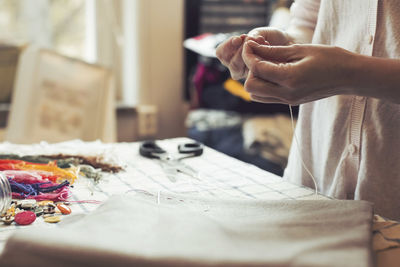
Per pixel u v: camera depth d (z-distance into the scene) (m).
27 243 0.37
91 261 0.36
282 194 0.66
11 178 0.64
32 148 0.86
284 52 0.52
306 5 0.82
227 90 1.82
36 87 1.41
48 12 1.94
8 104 1.80
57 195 0.62
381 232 0.49
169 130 2.21
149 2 2.00
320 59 0.48
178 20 2.09
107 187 0.68
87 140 1.43
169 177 0.73
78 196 0.63
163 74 2.12
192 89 2.04
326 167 0.74
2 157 0.76
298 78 0.48
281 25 1.94
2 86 1.77
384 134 0.65
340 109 0.70
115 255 0.36
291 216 0.49
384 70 0.47
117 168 0.76
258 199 0.59
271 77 0.49
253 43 0.53
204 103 1.91
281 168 1.55
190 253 0.36
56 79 1.42
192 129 1.81
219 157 0.87
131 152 0.89
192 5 2.13
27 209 0.57
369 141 0.67
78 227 0.43
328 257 0.37
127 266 0.35
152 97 2.13
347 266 0.35
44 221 0.54
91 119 1.43
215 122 1.77
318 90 0.50
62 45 2.00
